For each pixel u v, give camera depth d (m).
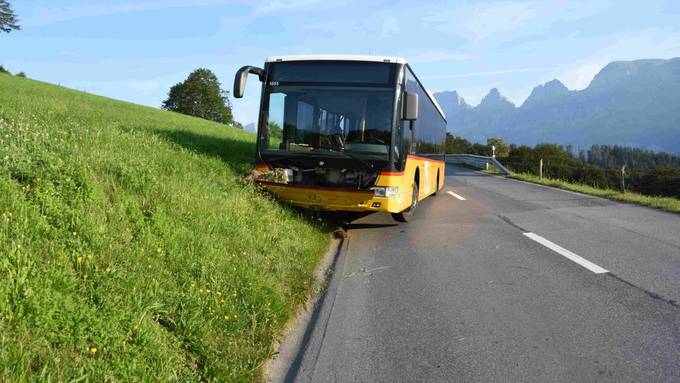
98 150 8.07
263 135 10.11
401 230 10.78
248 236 6.93
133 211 5.82
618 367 4.24
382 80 9.80
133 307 3.93
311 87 9.94
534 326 5.17
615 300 6.02
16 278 3.43
